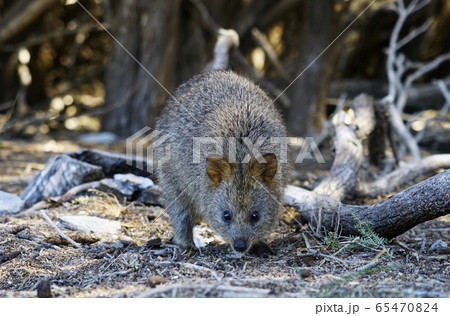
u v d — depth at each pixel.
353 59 23.17
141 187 9.70
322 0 17.84
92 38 23.08
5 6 20.06
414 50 21.11
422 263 6.46
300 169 12.74
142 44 16.58
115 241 7.66
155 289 5.65
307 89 18.17
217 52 13.70
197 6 19.17
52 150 15.25
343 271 6.26
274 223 7.28
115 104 16.50
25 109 20.38
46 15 20.75
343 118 10.42
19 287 6.12
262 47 21.16
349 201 9.82
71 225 7.96
